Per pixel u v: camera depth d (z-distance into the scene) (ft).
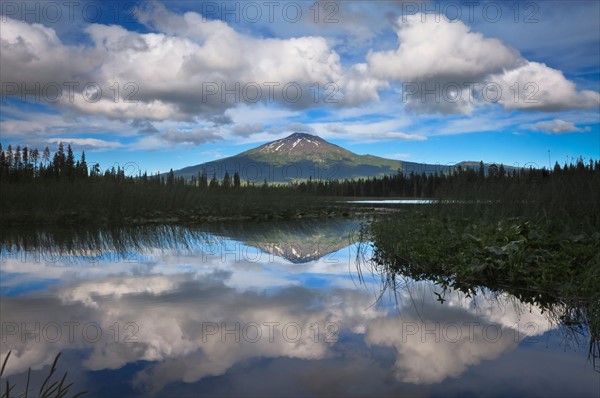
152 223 43.65
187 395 6.60
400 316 11.09
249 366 7.79
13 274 17.15
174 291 14.03
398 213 32.91
